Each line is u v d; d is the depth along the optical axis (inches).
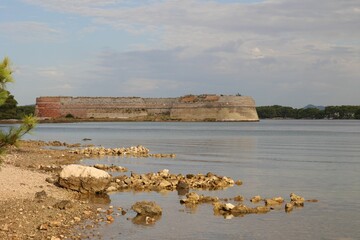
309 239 874.1
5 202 1013.8
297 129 7608.3
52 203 1039.6
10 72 703.1
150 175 1574.8
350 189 1453.0
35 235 804.0
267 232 913.5
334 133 6190.9
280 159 2512.3
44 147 3043.8
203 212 1068.5
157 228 915.4
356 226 967.0
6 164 1644.9
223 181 1512.1
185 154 2760.8
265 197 1291.8
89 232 855.7
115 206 1104.2
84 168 1258.6
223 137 4884.4
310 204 1191.6
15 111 7121.1
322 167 2122.3
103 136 4931.1
